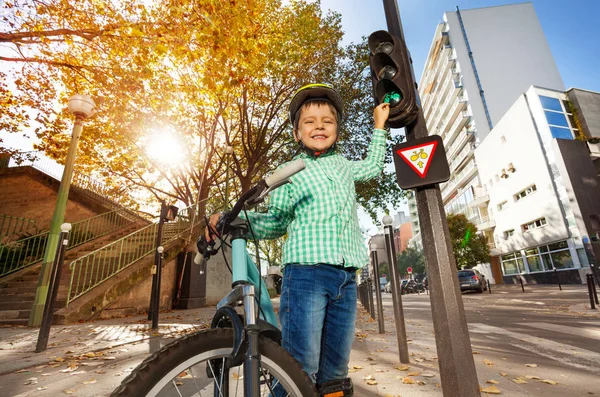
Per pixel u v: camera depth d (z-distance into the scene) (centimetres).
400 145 183
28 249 1049
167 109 1151
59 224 705
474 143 4019
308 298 132
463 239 3111
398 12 207
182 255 1193
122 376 312
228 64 812
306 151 172
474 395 146
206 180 1714
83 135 1352
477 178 3709
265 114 1612
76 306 723
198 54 783
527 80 4081
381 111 191
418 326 671
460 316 156
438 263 162
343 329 142
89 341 475
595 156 2331
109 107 1066
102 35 752
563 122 2430
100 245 1130
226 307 120
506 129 2870
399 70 191
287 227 159
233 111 1606
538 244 2588
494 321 710
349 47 1567
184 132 1531
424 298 1864
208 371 126
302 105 173
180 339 104
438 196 173
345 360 145
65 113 1248
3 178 1330
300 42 1440
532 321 689
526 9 4384
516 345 456
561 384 285
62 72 1023
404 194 1549
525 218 2731
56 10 802
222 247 146
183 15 721
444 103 4894
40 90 1109
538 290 1831
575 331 551
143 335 527
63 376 314
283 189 156
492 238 3462
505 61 4162
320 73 1556
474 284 1906
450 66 4569
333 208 145
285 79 1526
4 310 760
